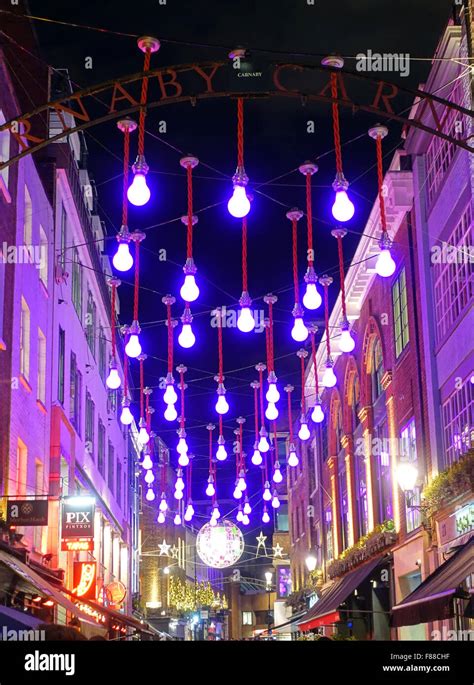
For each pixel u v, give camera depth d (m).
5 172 19.55
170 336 19.16
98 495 35.66
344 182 10.84
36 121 27.06
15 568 16.19
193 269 13.05
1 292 18.67
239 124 10.67
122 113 10.29
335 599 31.31
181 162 13.20
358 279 31.33
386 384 28.81
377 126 11.97
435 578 18.25
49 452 24.50
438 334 23.42
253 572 98.25
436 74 21.38
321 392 43.41
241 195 10.73
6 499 18.38
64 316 27.48
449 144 21.78
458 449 21.34
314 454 47.69
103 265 39.78
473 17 18.16
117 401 45.09
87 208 34.62
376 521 31.28
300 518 53.41
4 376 18.95
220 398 20.22
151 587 67.12
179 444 23.77
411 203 25.06
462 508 19.94
